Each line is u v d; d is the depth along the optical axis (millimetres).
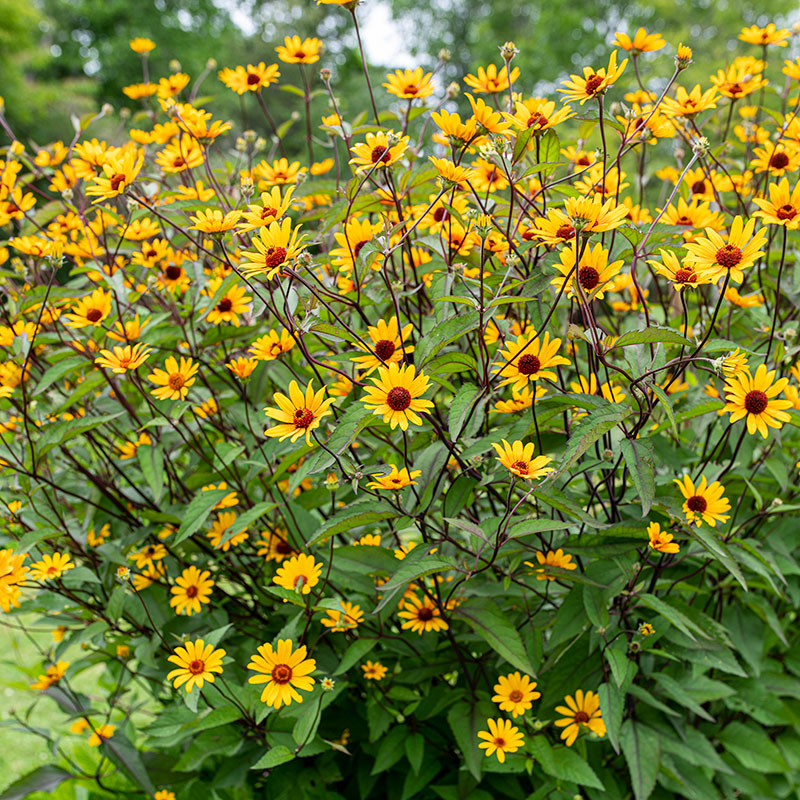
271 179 852
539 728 730
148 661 772
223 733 798
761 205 653
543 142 715
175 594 798
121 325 754
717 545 665
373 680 792
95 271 830
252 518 718
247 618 885
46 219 902
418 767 768
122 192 704
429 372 655
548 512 749
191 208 746
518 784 803
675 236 707
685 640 730
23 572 723
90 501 856
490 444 686
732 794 873
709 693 788
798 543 834
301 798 811
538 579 771
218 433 902
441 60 820
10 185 814
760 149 911
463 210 797
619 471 776
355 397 758
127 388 864
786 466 859
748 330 889
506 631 695
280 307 701
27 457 830
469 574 651
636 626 760
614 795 782
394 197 703
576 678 743
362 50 782
